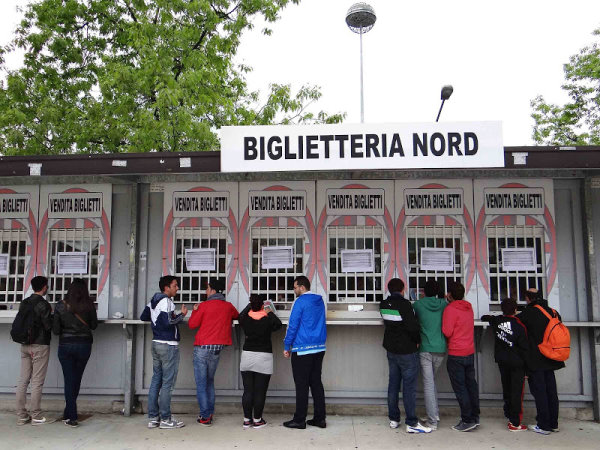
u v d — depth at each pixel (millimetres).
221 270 6379
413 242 6281
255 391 5645
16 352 6457
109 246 6484
